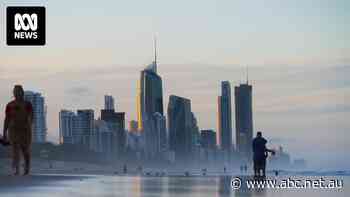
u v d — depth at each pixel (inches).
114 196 696.4
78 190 791.1
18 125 1101.1
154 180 1203.2
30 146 1123.3
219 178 1328.7
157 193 765.3
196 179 1263.5
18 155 1111.0
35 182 944.9
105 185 936.9
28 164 1130.0
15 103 1100.5
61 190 779.4
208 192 801.6
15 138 1103.0
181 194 751.7
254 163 1487.5
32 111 1114.7
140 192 780.0
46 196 672.4
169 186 943.7
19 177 1035.9
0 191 742.5
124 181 1127.6
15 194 698.8
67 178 1123.3
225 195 746.8
